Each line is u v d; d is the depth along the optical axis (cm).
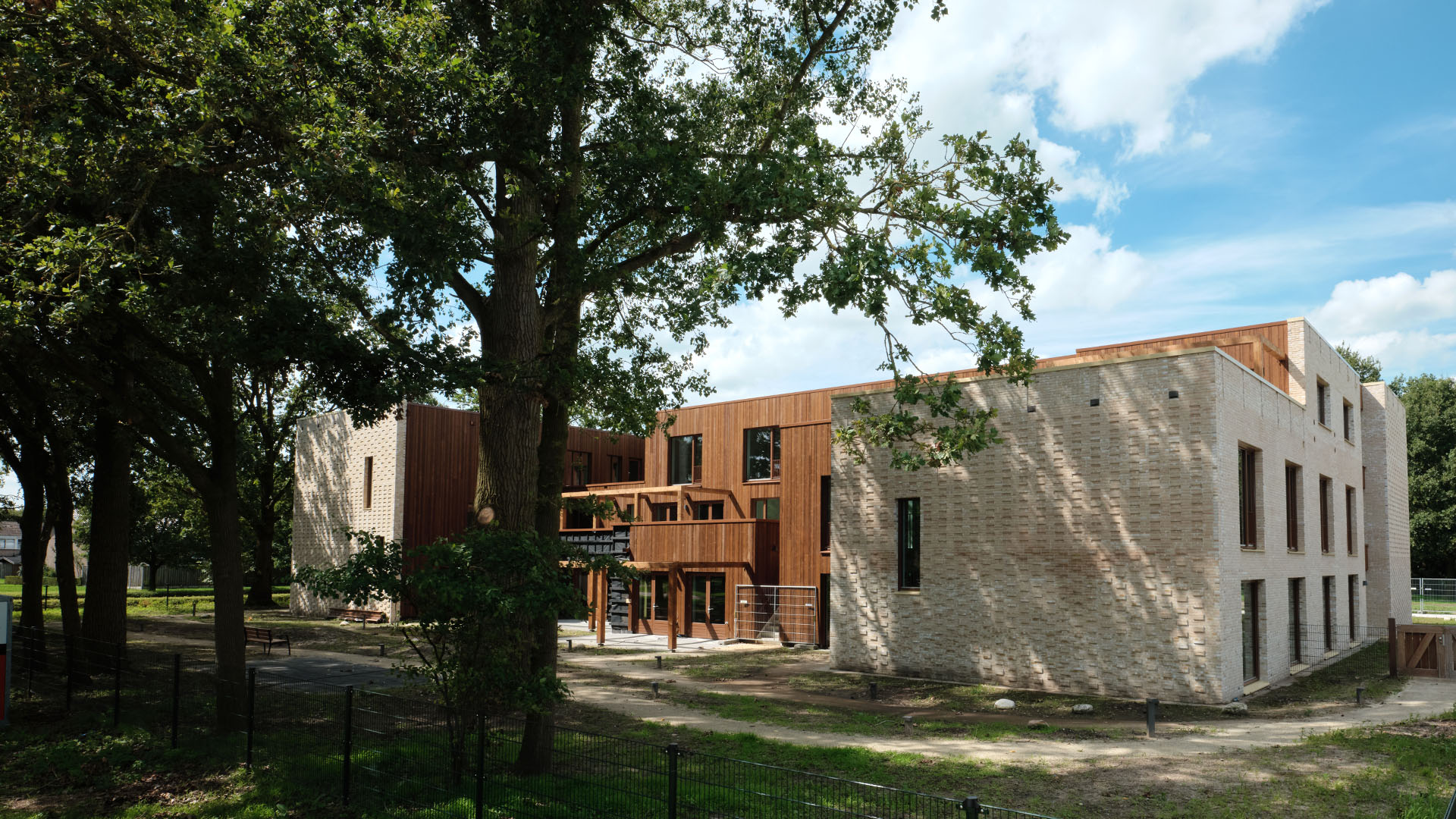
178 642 2398
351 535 910
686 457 3198
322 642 2472
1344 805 862
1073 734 1259
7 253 972
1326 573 2172
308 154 1002
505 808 822
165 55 1012
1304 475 2028
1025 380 1277
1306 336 2089
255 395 3781
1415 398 5528
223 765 1041
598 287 1112
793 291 1271
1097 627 1642
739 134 1355
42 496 1891
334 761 993
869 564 1977
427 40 1016
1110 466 1655
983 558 1798
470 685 857
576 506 1220
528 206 1099
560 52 1034
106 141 988
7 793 963
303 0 976
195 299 1082
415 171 1018
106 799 941
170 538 4338
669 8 1380
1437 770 988
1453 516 4972
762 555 2814
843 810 805
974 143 1105
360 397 984
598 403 1322
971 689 1725
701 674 1989
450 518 3250
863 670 1962
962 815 813
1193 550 1549
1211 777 980
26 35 1018
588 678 1852
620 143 1100
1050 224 1099
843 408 2059
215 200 1106
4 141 950
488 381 1023
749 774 962
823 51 1363
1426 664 1845
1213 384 1553
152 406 1477
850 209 1139
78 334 1191
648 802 830
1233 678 1545
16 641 1747
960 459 1516
